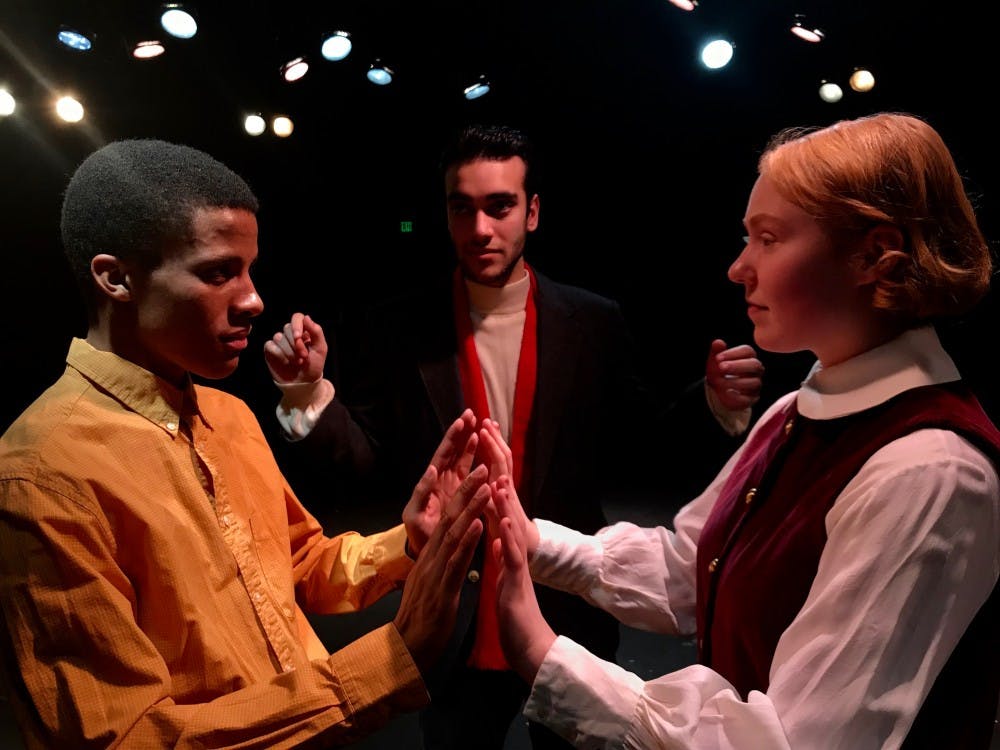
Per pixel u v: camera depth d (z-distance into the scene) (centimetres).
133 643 82
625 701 86
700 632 109
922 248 82
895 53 359
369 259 552
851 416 89
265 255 551
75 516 82
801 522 87
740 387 159
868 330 88
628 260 552
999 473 79
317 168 491
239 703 84
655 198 509
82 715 79
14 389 539
